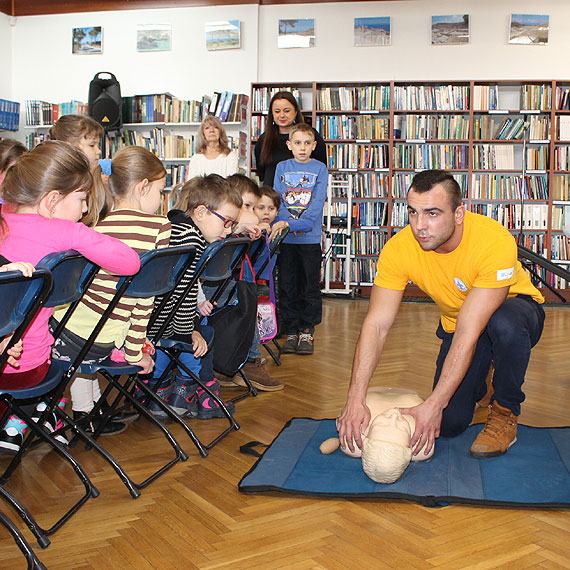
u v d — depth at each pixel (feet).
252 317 8.67
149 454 7.14
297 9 24.90
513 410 7.09
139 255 6.02
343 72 24.84
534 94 23.43
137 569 4.67
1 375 5.31
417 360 12.64
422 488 6.05
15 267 4.15
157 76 25.48
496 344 6.92
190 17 25.16
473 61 24.18
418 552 4.96
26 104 25.61
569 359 12.86
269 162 14.98
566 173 23.53
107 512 5.63
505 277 6.47
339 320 18.02
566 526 5.42
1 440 6.54
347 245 23.63
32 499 5.89
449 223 6.18
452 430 7.45
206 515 5.59
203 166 16.28
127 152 7.02
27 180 5.31
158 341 7.43
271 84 24.41
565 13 23.71
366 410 6.52
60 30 26.05
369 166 24.16
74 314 6.35
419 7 24.32
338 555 4.90
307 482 6.20
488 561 4.83
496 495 5.90
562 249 23.50
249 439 7.72
